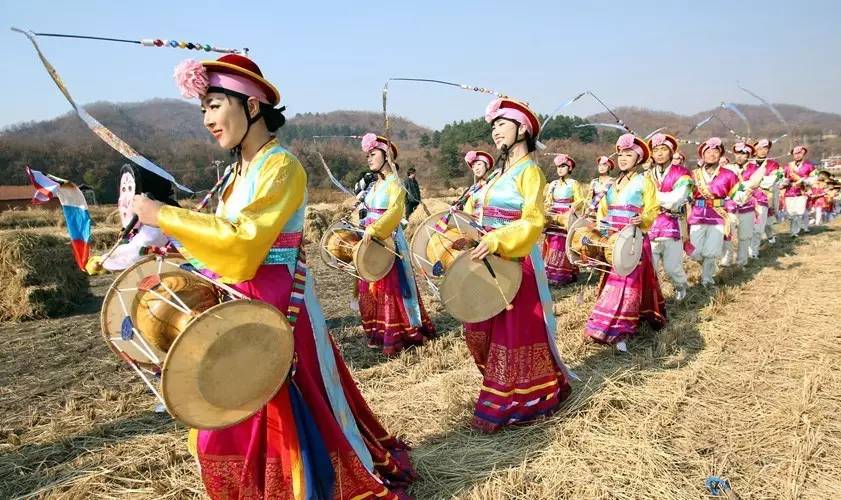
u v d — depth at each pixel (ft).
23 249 28.76
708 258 30.25
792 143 61.05
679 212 27.02
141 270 10.01
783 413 14.70
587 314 25.30
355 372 19.12
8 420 16.10
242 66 9.62
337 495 9.84
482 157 31.60
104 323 9.67
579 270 35.65
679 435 13.94
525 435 14.08
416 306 21.74
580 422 14.37
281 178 9.20
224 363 8.18
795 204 53.88
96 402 17.21
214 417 8.32
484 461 12.96
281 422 9.43
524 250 13.57
